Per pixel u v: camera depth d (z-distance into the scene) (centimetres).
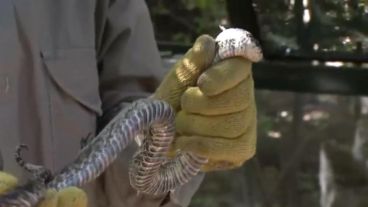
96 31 144
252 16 269
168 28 327
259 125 396
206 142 107
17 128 132
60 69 135
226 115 107
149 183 112
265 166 401
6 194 89
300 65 271
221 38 107
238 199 407
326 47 271
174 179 113
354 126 393
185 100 108
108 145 104
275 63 273
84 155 104
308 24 271
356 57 268
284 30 274
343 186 395
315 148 396
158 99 109
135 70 145
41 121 134
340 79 269
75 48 136
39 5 133
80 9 138
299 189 398
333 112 393
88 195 136
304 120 395
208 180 413
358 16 268
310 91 273
